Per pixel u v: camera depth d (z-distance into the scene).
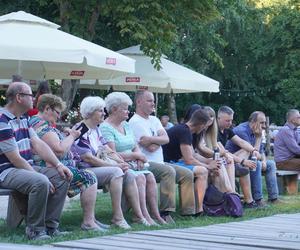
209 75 35.81
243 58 36.00
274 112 39.12
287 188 12.38
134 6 15.44
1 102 17.88
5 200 9.79
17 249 3.87
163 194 8.07
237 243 6.07
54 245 5.76
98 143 7.58
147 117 8.52
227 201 8.78
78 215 8.16
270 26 34.81
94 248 5.58
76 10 15.77
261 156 10.26
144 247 5.68
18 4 16.88
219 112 10.27
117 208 7.23
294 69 34.09
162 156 8.50
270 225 7.81
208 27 29.34
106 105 8.03
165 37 16.00
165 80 14.49
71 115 14.98
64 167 6.55
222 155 9.38
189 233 6.84
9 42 10.15
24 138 6.63
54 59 10.20
